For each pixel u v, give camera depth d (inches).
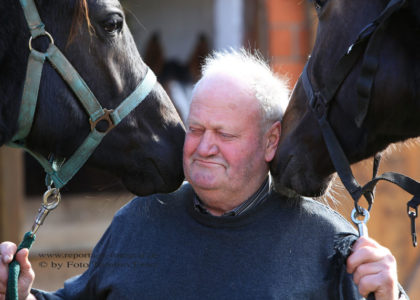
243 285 110.6
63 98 116.1
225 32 301.4
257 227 114.9
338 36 109.3
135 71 120.6
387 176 107.1
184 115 378.3
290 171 114.4
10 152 267.4
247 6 288.8
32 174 400.5
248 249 113.2
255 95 114.3
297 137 114.8
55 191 120.2
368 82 103.5
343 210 232.4
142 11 408.5
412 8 101.0
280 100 120.0
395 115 106.8
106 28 114.5
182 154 124.2
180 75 403.5
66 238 304.0
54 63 114.0
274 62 267.7
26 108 114.8
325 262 113.7
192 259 114.0
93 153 120.6
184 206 120.3
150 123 122.1
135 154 121.3
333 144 110.0
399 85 103.9
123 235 120.4
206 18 399.9
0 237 267.9
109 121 118.2
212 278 112.0
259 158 115.9
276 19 268.7
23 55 113.2
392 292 101.3
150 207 122.3
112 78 117.1
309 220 116.6
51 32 113.7
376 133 110.1
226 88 113.1
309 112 114.0
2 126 113.1
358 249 103.7
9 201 268.7
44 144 119.5
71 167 120.0
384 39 104.1
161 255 115.6
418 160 245.3
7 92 113.5
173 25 407.2
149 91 122.1
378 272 101.4
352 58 106.3
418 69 104.0
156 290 113.1
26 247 111.4
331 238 115.8
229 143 112.7
